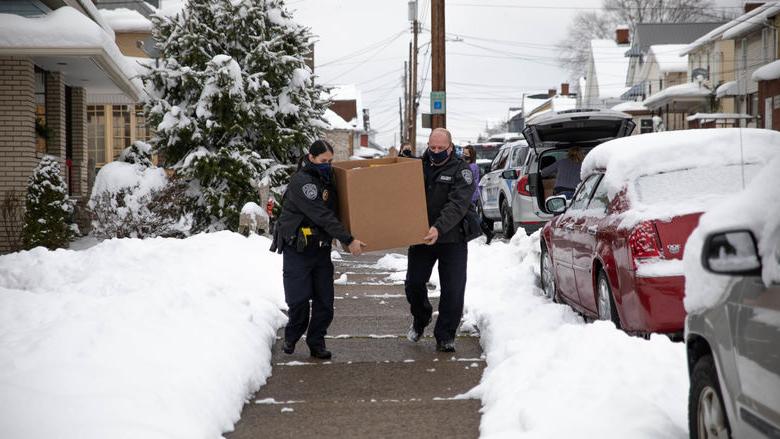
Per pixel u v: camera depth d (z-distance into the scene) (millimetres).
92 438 6328
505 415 7422
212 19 26906
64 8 22297
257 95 26031
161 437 6504
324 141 10305
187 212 25391
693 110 60469
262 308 12250
